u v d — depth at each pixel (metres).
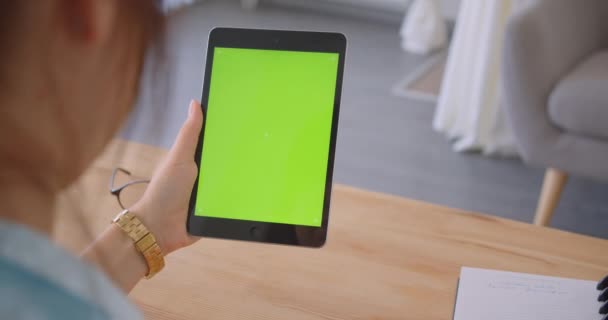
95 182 0.87
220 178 0.75
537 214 2.06
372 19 4.43
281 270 0.78
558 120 1.90
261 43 0.76
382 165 2.47
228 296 0.73
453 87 2.65
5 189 0.32
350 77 3.34
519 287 0.73
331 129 0.75
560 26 1.97
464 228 0.87
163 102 0.41
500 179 2.41
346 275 0.77
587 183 2.38
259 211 0.74
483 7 2.46
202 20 4.00
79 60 0.34
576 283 0.73
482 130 2.56
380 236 0.84
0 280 0.29
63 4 0.32
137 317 0.36
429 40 3.87
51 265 0.31
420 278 0.77
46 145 0.34
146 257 0.66
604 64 2.02
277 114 0.75
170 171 0.72
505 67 1.92
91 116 0.37
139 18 0.36
